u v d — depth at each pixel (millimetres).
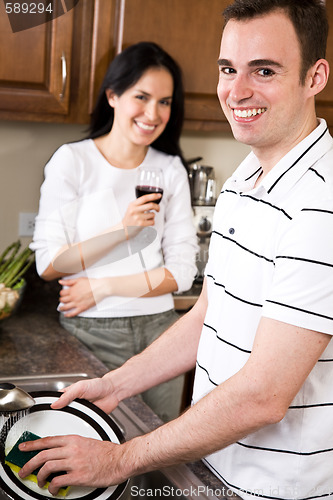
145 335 2064
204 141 2664
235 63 968
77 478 986
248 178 1166
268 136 1001
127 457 1011
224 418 947
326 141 1010
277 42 938
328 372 1043
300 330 907
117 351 2033
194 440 969
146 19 2096
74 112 2133
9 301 1858
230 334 1083
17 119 2066
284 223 963
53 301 2254
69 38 2008
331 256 897
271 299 935
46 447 1044
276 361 917
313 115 1043
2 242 2383
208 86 2238
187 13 2133
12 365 1617
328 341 930
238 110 992
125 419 1315
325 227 903
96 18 2051
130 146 2080
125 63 1989
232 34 970
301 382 932
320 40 981
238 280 1060
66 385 1497
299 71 968
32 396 1198
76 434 1132
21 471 1017
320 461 1070
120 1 2061
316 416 1047
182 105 2164
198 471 1151
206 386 1163
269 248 998
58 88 2045
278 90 962
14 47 1955
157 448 995
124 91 2008
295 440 1046
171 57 2061
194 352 1286
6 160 2332
